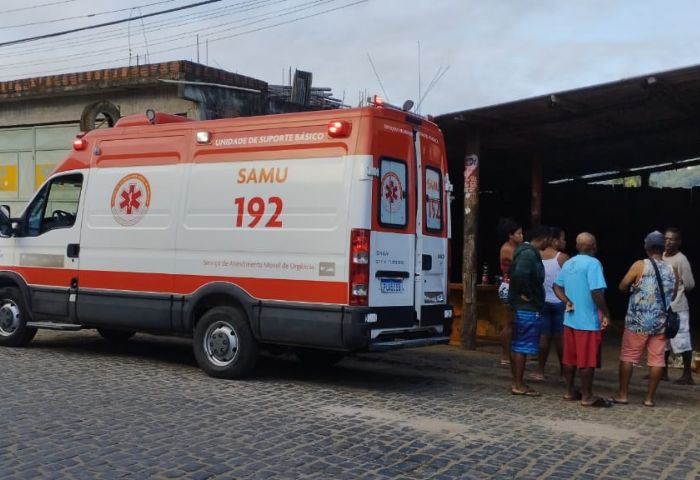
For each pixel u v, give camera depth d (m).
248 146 8.08
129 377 8.20
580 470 5.30
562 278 7.65
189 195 8.43
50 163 16.16
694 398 8.09
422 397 7.73
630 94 9.09
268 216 7.84
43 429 5.91
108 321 9.00
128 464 5.10
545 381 8.86
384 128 7.59
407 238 7.89
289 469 5.09
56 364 8.91
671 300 7.59
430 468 5.22
